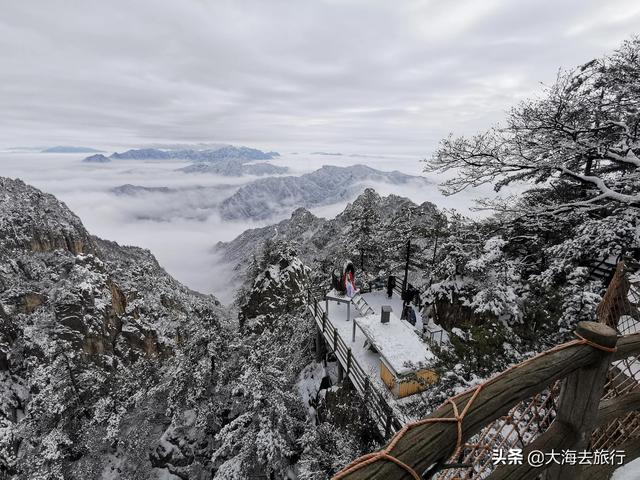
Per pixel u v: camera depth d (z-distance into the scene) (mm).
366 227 28797
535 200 16719
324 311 19203
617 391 3381
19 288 71438
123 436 25844
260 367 16969
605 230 11250
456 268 17828
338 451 13281
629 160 11648
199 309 28578
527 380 1979
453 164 13789
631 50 11898
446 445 1612
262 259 60750
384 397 12484
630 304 6574
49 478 22453
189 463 22891
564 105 12242
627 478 3107
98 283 67812
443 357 9398
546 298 10625
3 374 51375
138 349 64188
